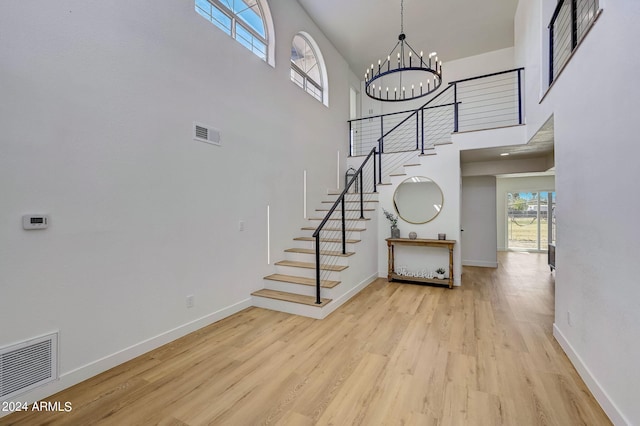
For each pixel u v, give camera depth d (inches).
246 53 149.9
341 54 257.9
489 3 196.1
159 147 107.8
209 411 72.7
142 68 102.3
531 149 189.9
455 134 192.2
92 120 88.6
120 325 95.6
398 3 195.2
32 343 76.3
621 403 64.1
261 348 105.6
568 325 97.2
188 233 118.5
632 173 60.4
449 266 185.5
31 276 76.4
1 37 71.7
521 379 84.9
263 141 161.0
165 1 110.3
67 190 83.1
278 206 173.2
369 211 202.7
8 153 72.6
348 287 163.5
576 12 100.3
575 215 90.7
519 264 281.7
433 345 107.0
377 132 305.7
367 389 81.2
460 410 72.1
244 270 147.0
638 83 58.0
